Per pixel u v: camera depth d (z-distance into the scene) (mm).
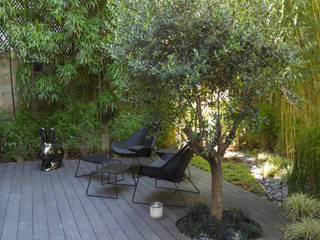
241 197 3459
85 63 4852
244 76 2062
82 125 5387
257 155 5703
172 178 3102
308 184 3264
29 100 5023
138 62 2221
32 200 3266
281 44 2033
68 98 5219
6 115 5023
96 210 3004
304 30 2783
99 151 5711
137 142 5020
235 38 2016
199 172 4645
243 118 2271
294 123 3979
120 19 2521
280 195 3506
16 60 5031
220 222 2523
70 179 4141
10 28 4469
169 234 2475
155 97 2438
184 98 2385
